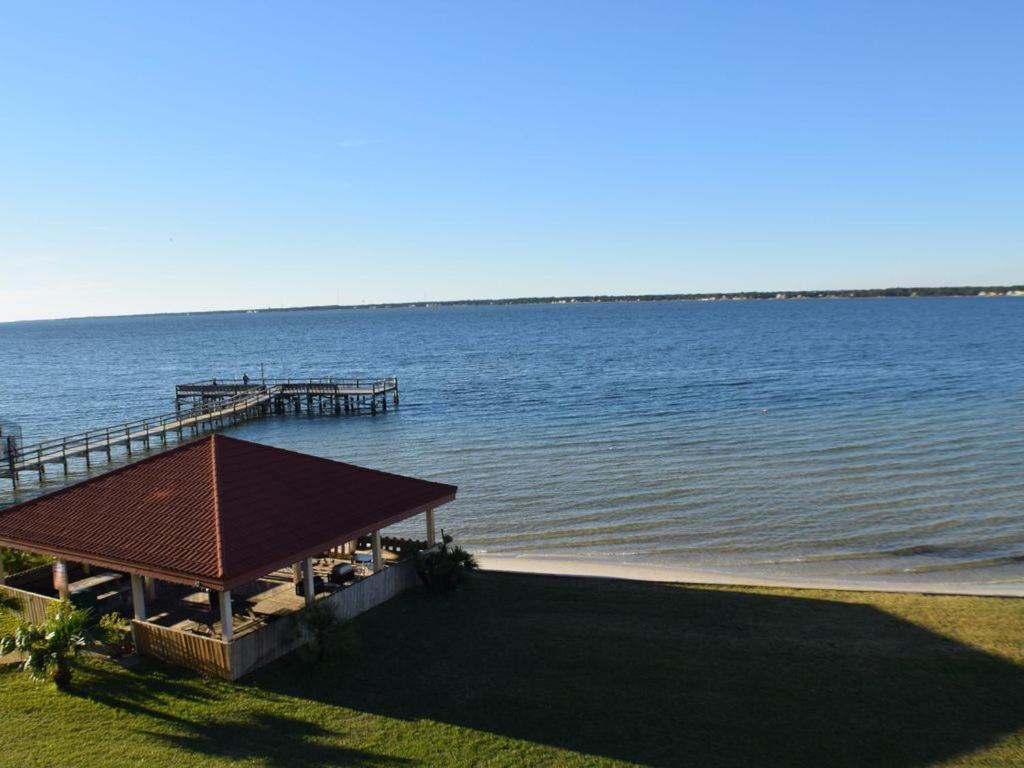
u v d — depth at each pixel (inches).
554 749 451.5
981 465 1318.9
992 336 4325.8
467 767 430.9
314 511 620.7
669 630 638.5
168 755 438.3
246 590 675.4
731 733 474.6
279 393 2253.9
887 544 944.9
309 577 595.2
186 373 3641.7
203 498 595.2
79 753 439.8
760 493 1179.3
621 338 5088.6
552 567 872.3
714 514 1082.1
